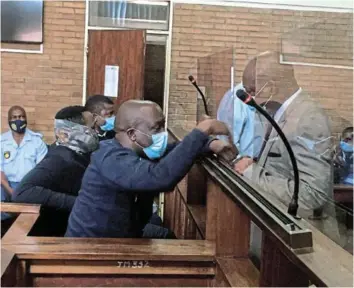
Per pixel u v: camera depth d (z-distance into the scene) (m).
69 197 2.26
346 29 1.57
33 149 4.18
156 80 4.92
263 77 1.87
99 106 2.81
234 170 1.57
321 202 1.26
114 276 1.58
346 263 0.91
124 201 1.74
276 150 1.52
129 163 1.64
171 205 3.04
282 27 4.36
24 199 2.23
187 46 4.93
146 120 1.76
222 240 1.63
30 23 4.82
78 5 4.85
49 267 1.55
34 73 4.93
